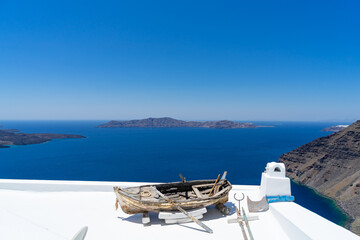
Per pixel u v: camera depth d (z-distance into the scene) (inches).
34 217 242.2
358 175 3686.0
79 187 337.1
